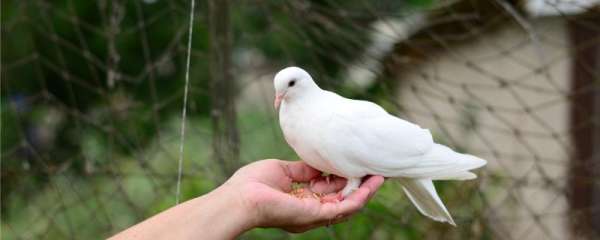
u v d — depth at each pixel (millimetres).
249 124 2744
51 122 3178
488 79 2574
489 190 2199
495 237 2016
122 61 3141
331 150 1386
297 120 1422
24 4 2219
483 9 2129
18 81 3145
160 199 2168
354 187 1421
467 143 2295
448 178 1449
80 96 3213
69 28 3117
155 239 1241
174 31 3127
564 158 2422
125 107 2186
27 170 2051
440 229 2025
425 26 2070
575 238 2102
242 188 1319
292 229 1383
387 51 2029
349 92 2301
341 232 2055
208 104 2855
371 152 1397
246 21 2844
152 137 2645
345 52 2240
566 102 2414
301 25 1946
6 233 2305
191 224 1261
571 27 2248
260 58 3068
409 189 1487
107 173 2004
